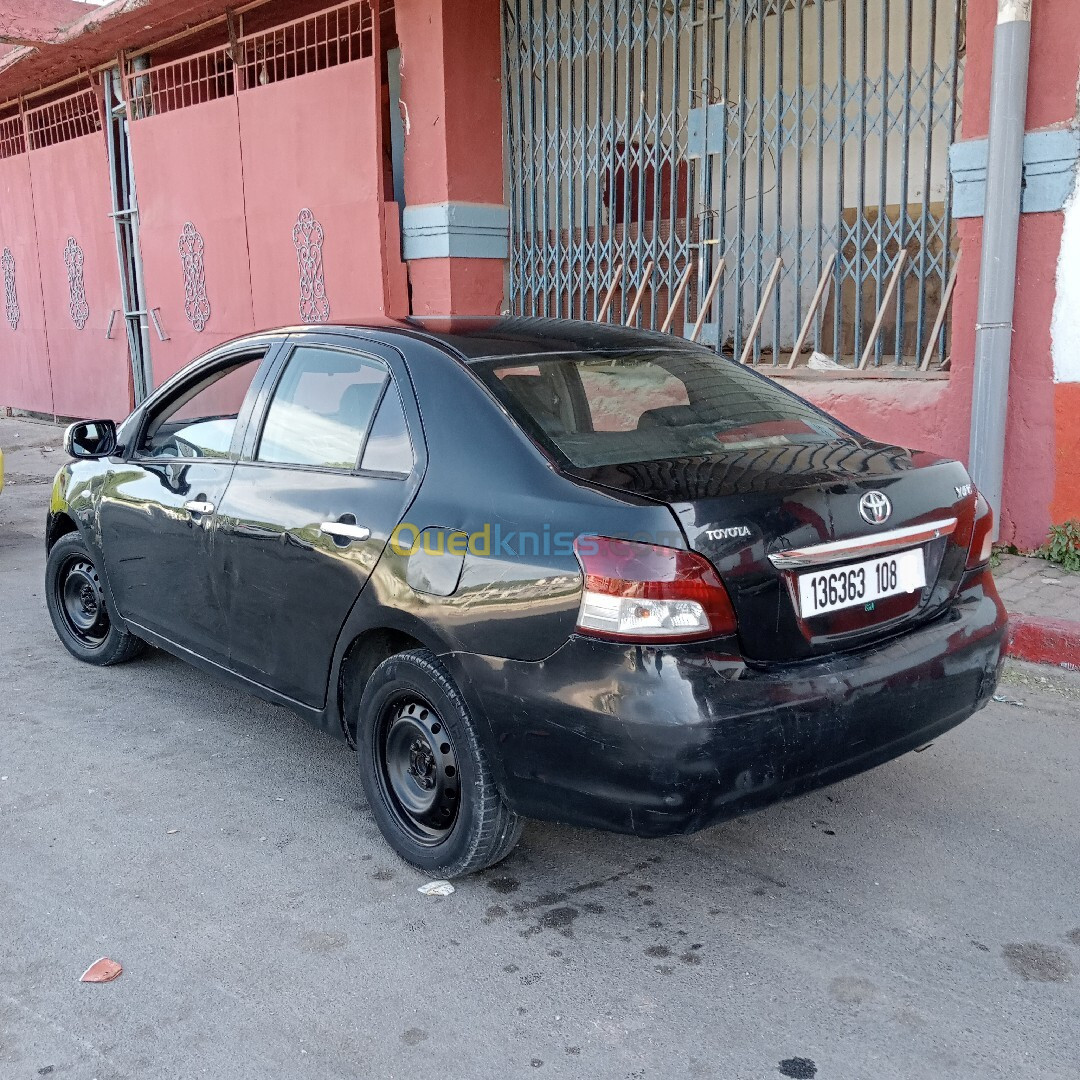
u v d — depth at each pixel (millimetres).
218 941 3055
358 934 3086
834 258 7148
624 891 3305
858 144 7621
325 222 9773
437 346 3518
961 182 6129
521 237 9219
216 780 4102
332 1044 2621
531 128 8914
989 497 6105
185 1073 2527
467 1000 2783
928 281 7516
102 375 13703
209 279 11422
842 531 2934
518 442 3133
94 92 12812
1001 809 3766
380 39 9695
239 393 4203
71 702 4906
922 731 3133
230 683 4223
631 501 2791
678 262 8297
